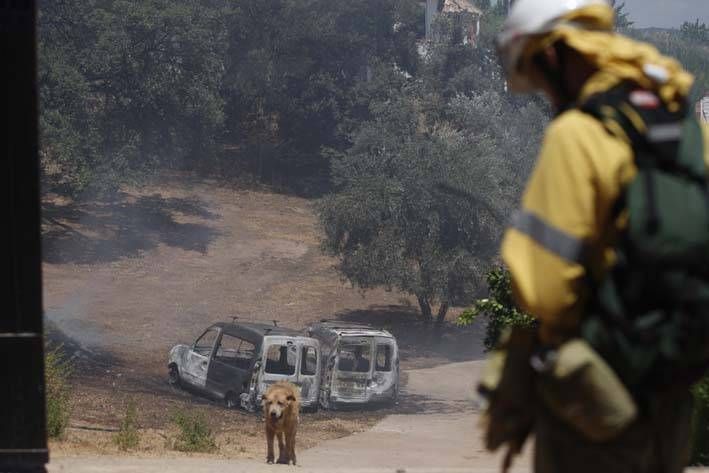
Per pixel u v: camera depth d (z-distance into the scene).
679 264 4.62
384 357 72.44
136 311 96.00
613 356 4.71
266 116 175.00
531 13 5.39
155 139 120.25
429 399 73.88
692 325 4.61
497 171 94.38
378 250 95.69
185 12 117.56
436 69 160.88
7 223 11.30
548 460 5.09
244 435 48.56
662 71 5.03
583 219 4.67
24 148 11.18
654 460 5.09
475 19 168.12
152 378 70.19
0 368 11.52
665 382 4.78
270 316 102.94
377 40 167.50
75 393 53.31
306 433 53.72
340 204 97.62
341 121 165.62
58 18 110.62
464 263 92.88
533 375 5.10
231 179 157.50
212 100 122.25
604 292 4.74
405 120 106.88
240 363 66.38
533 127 101.38
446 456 43.47
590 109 4.88
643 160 4.76
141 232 124.69
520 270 4.75
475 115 110.31
